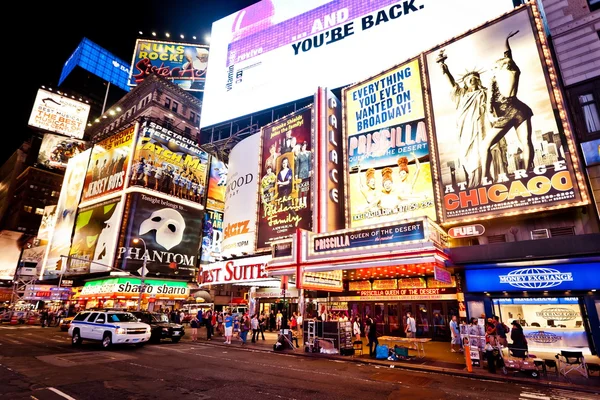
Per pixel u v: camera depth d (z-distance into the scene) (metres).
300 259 21.33
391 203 24.80
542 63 20.45
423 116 25.00
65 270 56.53
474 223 21.06
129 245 49.53
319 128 31.64
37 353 15.27
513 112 20.61
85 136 94.25
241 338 21.44
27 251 76.69
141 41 73.75
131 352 16.30
